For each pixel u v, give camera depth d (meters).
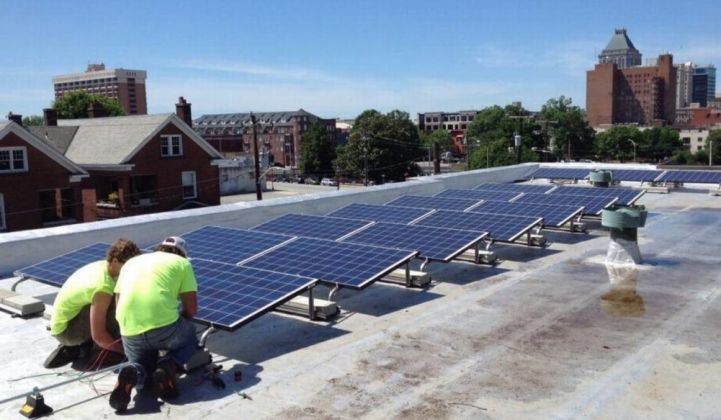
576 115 133.38
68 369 7.79
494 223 14.72
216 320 7.80
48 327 9.36
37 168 36.66
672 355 7.93
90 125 49.31
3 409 6.65
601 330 8.92
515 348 8.27
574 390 6.98
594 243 15.10
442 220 15.60
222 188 66.75
